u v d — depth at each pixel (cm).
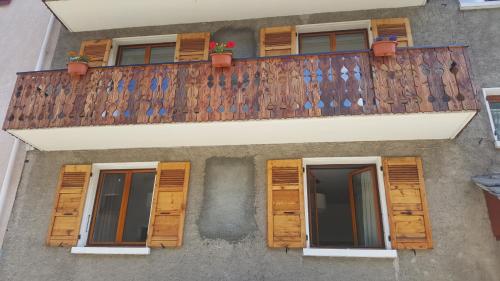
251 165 667
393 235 584
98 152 715
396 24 737
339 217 644
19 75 680
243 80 612
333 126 608
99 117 625
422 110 555
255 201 640
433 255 574
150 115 610
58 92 655
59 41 845
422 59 587
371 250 579
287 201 625
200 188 661
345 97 579
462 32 723
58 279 629
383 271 573
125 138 671
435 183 616
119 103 629
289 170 645
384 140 651
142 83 636
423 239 579
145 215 682
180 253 620
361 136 642
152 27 824
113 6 771
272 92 598
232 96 604
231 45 647
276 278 588
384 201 615
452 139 643
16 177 721
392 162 630
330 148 658
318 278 580
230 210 639
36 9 909
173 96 618
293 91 594
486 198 596
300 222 609
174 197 654
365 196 653
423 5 754
